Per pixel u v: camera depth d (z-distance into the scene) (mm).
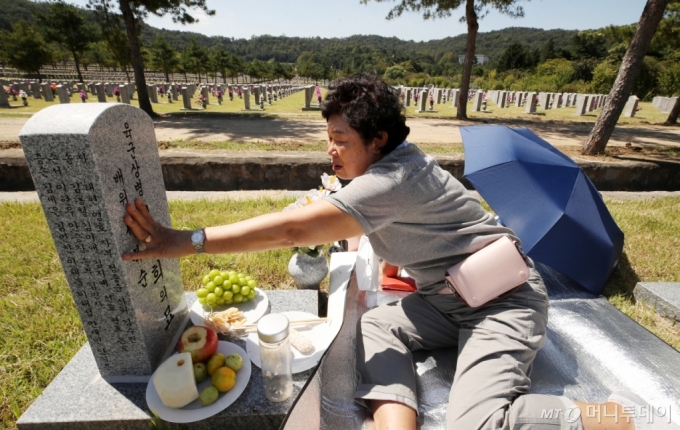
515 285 1740
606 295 3227
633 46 7137
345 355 2021
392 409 1586
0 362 2287
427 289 1925
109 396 1947
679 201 5648
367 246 2797
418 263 1846
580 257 2859
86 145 1519
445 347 2008
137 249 1876
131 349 1979
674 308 2922
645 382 1955
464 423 1456
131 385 2018
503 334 1657
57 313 2703
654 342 2299
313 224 1540
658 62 26484
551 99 21688
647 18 6918
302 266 2871
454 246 1763
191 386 1821
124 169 1775
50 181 1591
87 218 1657
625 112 17609
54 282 3074
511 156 3254
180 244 1679
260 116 13492
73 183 1592
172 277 2285
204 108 16766
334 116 1674
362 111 1583
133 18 12516
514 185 3129
